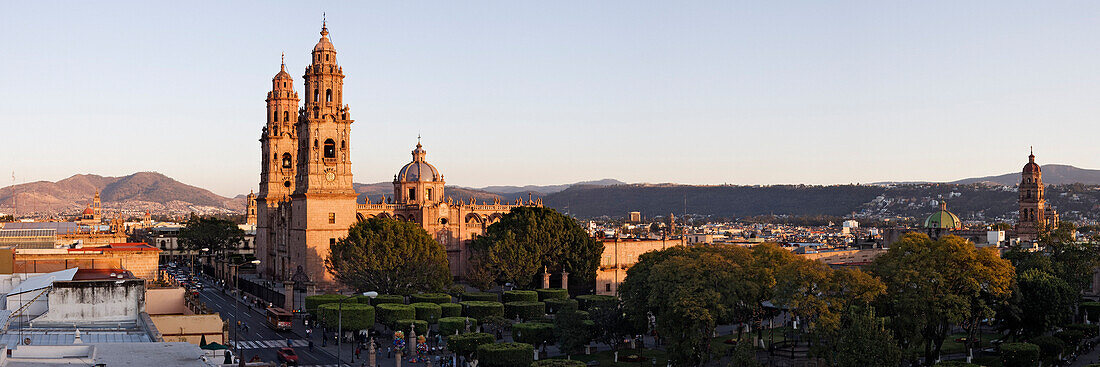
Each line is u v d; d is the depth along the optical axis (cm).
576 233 18912
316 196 18988
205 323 9800
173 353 7231
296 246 19562
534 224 18450
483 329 14612
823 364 10788
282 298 15875
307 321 14662
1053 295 12725
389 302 15638
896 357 9662
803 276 11056
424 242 17512
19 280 11162
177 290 11219
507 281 18525
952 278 11331
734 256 12169
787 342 12875
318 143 19225
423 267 17138
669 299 11100
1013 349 11025
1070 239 19125
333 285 19112
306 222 18912
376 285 17062
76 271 11850
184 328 9706
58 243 17112
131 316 9275
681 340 11131
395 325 13312
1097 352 13062
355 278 17162
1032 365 11012
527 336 12369
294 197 19600
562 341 12100
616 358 12250
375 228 17438
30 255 13075
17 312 9119
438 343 12912
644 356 12419
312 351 12381
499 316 14225
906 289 11175
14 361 6606
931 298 10988
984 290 11588
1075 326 13338
